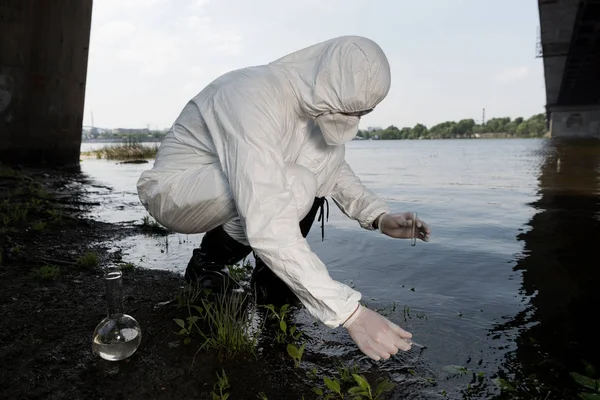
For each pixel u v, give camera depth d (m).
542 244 3.51
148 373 1.60
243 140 1.65
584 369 1.69
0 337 1.82
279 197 1.61
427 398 1.51
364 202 2.37
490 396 1.52
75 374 1.58
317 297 1.52
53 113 9.76
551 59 40.06
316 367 1.69
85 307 2.12
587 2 26.42
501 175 10.14
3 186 5.79
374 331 1.50
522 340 1.92
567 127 60.59
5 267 2.66
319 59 1.78
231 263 2.34
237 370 1.64
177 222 2.15
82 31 10.41
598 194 6.40
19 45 8.90
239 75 1.88
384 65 1.68
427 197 6.52
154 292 2.34
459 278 2.71
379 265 2.99
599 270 2.82
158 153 2.23
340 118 1.77
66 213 4.32
